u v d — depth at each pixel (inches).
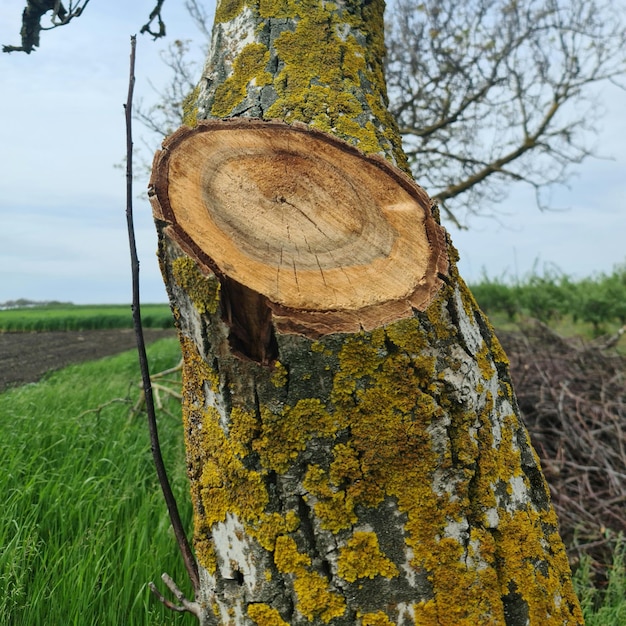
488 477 60.6
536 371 217.9
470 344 62.4
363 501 55.7
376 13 99.3
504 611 58.6
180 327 61.2
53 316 1115.9
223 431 58.2
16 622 91.6
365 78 87.0
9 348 653.9
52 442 159.5
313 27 87.0
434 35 331.0
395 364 56.2
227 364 55.7
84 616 93.7
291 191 62.0
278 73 83.4
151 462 155.6
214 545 60.4
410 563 55.7
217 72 88.9
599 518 156.6
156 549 111.4
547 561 63.4
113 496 128.1
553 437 188.5
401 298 56.9
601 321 399.5
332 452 55.6
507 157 350.9
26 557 105.2
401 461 56.3
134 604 95.0
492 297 453.4
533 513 65.2
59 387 267.4
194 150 63.2
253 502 56.3
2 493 121.9
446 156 352.2
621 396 208.1
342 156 66.1
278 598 55.6
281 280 55.6
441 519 56.6
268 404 55.6
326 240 59.2
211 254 55.5
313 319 54.3
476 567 57.2
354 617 54.9
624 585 127.3
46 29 123.1
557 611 62.1
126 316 1125.1
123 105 77.7
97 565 100.5
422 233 61.8
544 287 441.1
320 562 55.5
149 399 77.1
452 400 59.2
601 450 175.5
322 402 55.6
